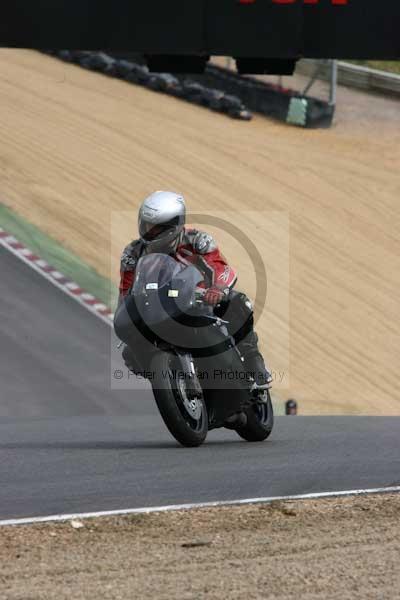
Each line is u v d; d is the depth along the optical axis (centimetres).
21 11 6694
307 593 1444
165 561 1592
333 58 6925
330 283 9231
